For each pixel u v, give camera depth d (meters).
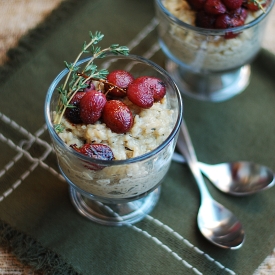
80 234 0.43
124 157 0.37
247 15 0.46
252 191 0.44
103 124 0.37
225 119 0.49
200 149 0.47
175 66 0.53
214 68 0.49
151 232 0.43
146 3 0.55
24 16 0.54
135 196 0.40
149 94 0.38
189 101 0.50
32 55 0.51
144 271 0.41
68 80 0.40
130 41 0.53
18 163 0.45
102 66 0.42
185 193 0.45
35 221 0.43
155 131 0.38
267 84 0.51
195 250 0.42
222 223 0.43
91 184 0.38
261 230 0.43
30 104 0.48
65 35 0.52
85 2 0.55
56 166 0.46
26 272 0.41
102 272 0.41
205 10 0.45
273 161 0.47
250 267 0.41
